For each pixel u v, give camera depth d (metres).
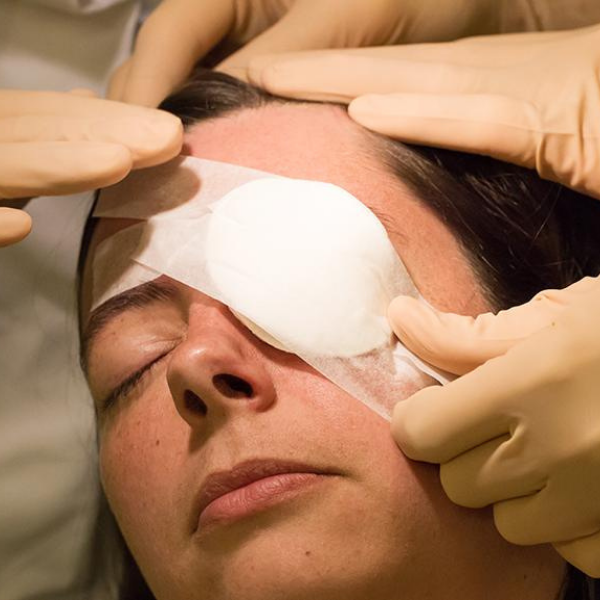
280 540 0.75
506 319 0.81
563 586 0.92
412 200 0.89
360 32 1.17
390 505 0.76
